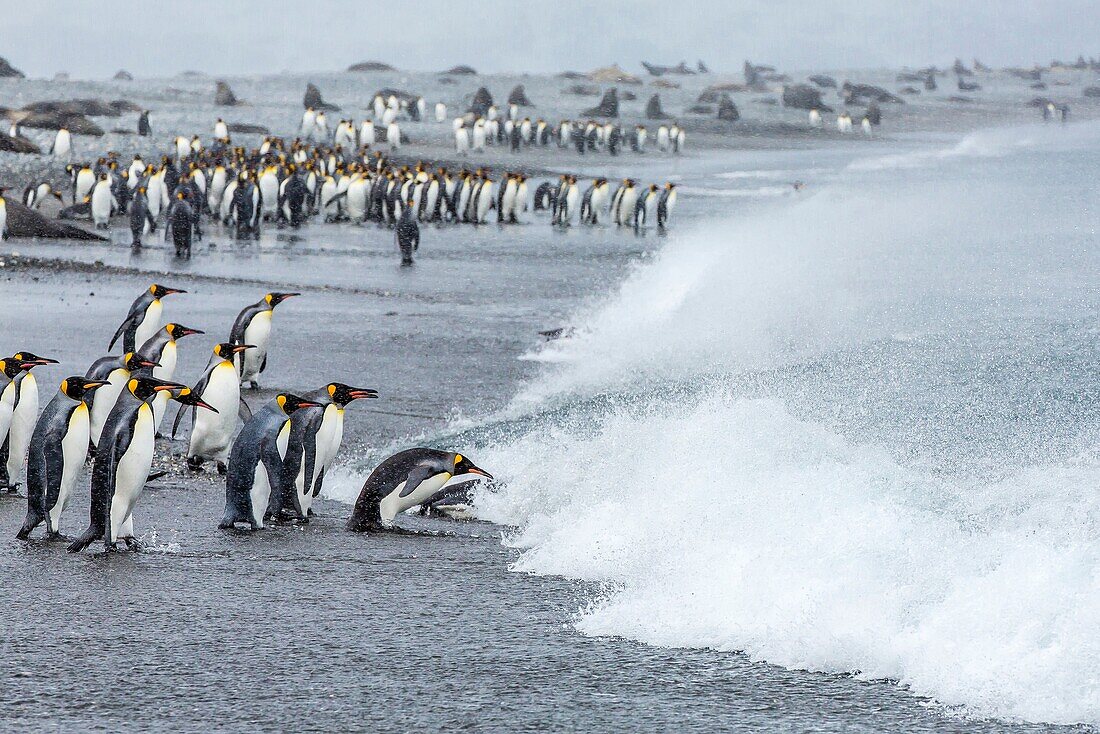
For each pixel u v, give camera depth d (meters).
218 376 34.28
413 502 29.38
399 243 100.81
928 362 38.88
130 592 23.09
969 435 29.83
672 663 19.09
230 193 139.25
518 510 30.20
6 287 78.44
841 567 21.22
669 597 21.81
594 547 25.45
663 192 141.50
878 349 42.09
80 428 26.70
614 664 19.08
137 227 109.25
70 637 20.42
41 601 22.44
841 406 34.22
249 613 21.84
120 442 25.61
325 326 65.19
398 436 40.06
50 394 44.12
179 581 23.92
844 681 18.16
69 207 138.88
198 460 35.09
